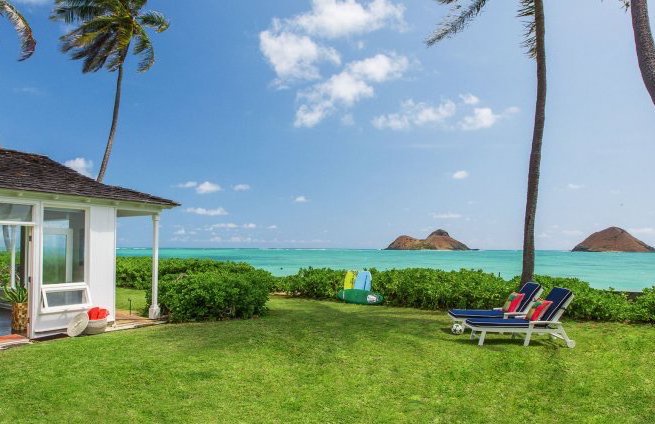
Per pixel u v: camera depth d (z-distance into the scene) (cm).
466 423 602
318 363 821
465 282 1448
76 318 1027
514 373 774
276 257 7319
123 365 783
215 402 650
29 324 987
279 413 622
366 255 8150
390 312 1367
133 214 1292
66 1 2475
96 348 895
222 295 1220
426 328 1102
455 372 777
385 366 808
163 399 655
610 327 1111
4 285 1246
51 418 584
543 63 1279
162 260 2175
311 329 1084
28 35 1895
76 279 1083
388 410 638
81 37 2416
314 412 628
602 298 1225
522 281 1293
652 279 3969
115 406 626
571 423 601
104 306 1131
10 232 1200
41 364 783
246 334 1021
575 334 1030
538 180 1291
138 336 1009
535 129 1291
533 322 930
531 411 637
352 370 788
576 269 4988
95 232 1116
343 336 1011
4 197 944
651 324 1147
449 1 1408
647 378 742
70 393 659
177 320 1217
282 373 769
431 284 1480
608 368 791
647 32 757
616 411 632
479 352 884
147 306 1320
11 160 1178
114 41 2591
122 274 2119
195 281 1248
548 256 7906
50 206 1036
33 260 997
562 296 928
